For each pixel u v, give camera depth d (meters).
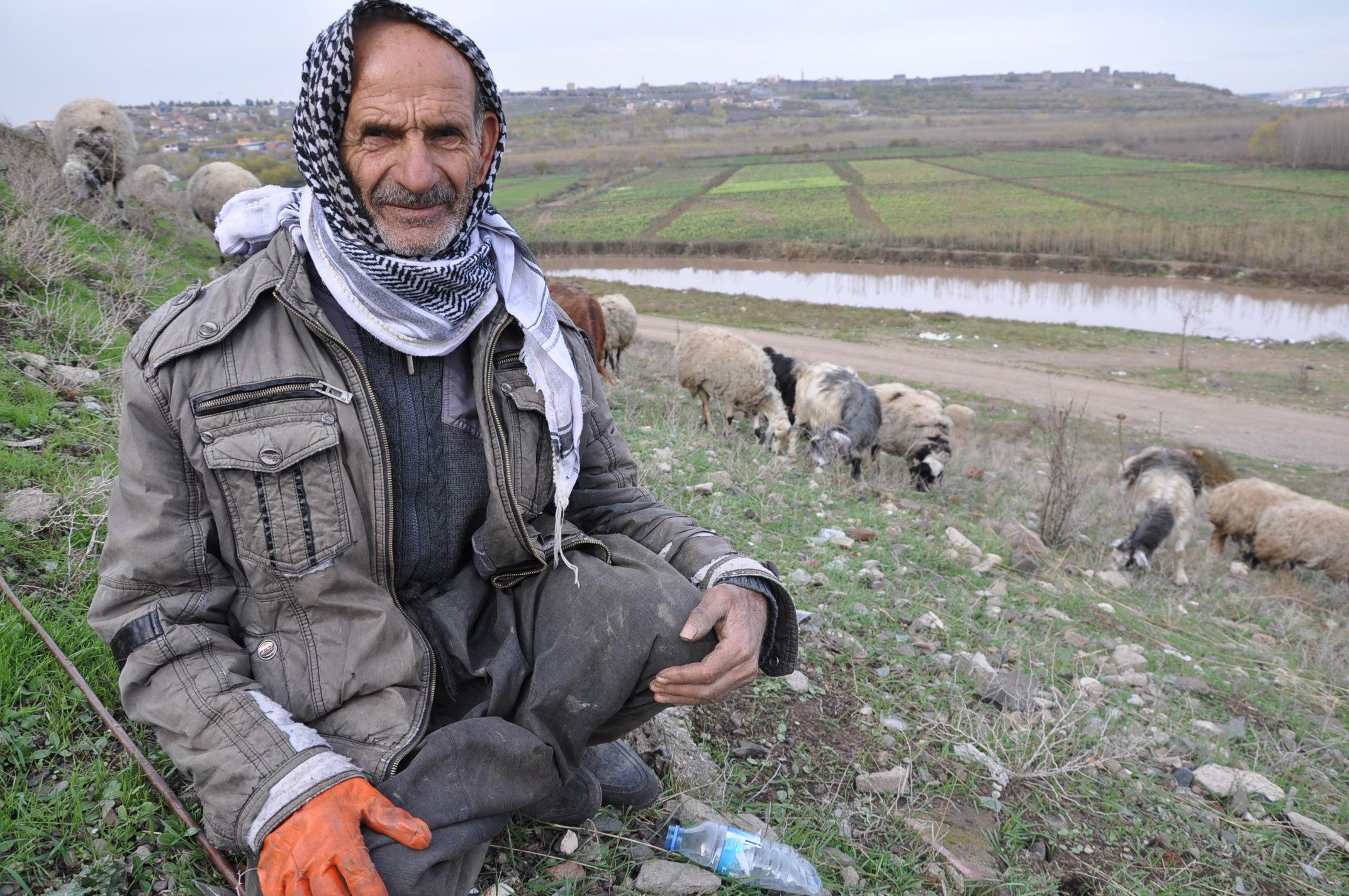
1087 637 5.29
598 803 2.24
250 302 1.71
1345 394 23.53
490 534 1.92
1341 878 3.16
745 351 11.12
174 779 2.20
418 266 1.73
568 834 2.29
